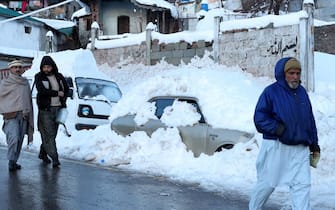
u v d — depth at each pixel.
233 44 15.64
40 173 7.97
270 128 4.65
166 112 9.38
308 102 4.79
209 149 8.49
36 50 33.56
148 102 9.82
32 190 6.66
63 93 8.66
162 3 34.66
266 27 14.72
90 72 13.39
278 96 4.70
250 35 15.16
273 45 14.54
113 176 7.96
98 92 12.92
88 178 7.70
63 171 8.25
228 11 36.06
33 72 13.78
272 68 14.58
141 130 9.59
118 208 5.87
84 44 36.50
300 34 13.77
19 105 8.16
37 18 35.88
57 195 6.42
